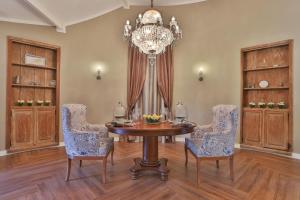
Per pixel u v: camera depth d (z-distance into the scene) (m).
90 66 4.92
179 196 2.28
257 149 4.27
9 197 2.22
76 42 4.77
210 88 4.92
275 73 4.25
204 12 4.98
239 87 4.55
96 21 4.97
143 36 3.38
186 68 5.17
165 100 5.12
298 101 3.79
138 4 5.20
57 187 2.48
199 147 2.61
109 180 2.71
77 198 2.22
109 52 5.09
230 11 4.66
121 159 3.63
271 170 3.11
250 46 4.38
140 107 5.15
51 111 4.52
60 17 4.35
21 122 4.08
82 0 4.11
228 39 4.69
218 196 2.28
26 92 4.34
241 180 2.72
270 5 4.12
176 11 5.19
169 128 2.52
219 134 2.63
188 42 5.14
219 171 3.05
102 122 5.01
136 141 5.10
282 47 4.12
